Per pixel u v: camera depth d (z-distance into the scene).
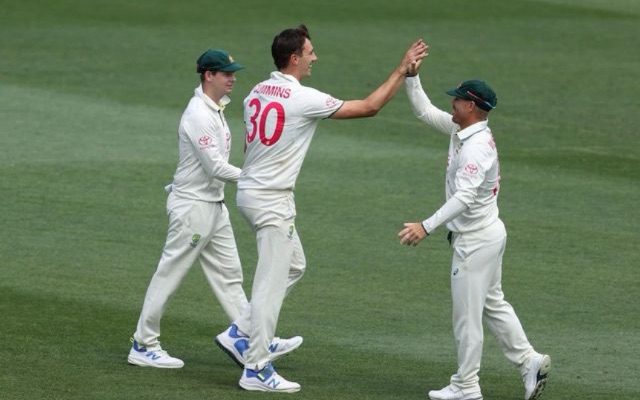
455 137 32.62
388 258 48.06
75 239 49.25
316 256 48.00
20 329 38.16
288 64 32.91
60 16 98.75
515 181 60.09
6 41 90.31
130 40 92.12
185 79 81.81
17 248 47.75
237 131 68.81
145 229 51.00
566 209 55.44
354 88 80.12
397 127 70.69
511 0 111.81
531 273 46.38
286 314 41.19
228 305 36.00
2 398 31.58
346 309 41.91
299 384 33.84
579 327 40.47
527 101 77.75
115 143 65.44
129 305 41.38
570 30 101.50
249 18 100.75
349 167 61.75
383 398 32.81
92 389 32.59
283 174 32.81
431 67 86.25
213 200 35.28
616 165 63.81
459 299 32.56
